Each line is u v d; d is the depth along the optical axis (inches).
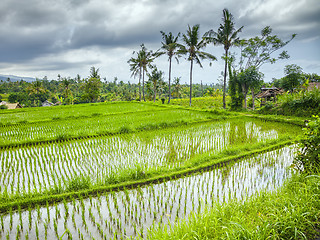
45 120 634.2
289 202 134.0
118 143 390.3
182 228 126.5
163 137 432.1
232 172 261.3
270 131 473.4
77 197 208.4
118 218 175.2
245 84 859.4
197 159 292.2
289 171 259.0
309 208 127.7
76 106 1150.3
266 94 1061.1
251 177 247.0
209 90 2203.5
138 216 177.3
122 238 150.9
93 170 272.7
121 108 983.0
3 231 162.7
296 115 619.8
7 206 190.2
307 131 197.3
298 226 116.6
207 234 120.2
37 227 167.0
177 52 1048.2
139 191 218.7
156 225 164.4
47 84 3408.0
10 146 379.6
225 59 884.0
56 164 295.4
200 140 408.5
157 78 1546.5
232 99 889.5
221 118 636.1
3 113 932.0
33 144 397.4
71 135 436.5
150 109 891.4
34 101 2568.9
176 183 235.8
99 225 163.5
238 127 521.7
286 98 674.8
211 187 225.6
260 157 308.2
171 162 298.8
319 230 119.4
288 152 327.6
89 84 1811.0
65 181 230.1
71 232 159.5
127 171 254.2
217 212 144.5
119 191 218.8
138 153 337.4
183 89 2544.3
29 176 258.5
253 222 133.0
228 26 856.9
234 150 327.0
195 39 997.8
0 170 276.4
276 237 112.7
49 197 202.5
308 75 1229.1
